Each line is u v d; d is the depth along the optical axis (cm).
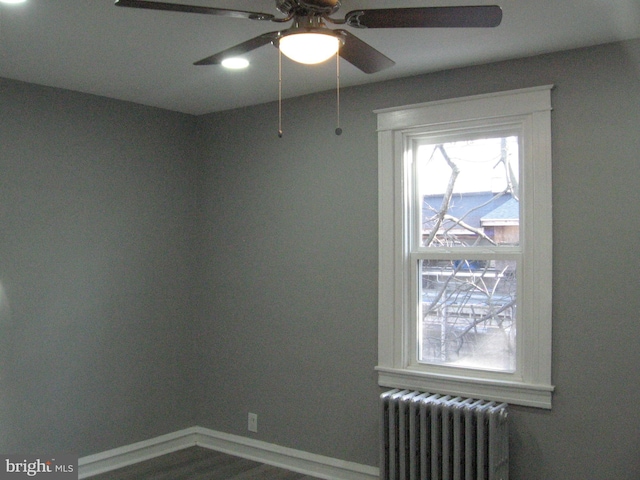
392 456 325
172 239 431
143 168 414
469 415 302
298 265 393
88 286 384
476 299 337
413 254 355
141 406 411
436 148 352
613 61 292
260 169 412
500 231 330
